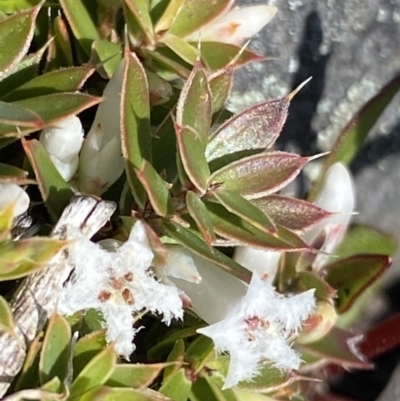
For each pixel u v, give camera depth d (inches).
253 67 5.7
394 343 5.2
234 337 3.8
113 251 3.8
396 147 6.0
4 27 3.8
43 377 3.6
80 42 4.3
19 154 4.2
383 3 5.8
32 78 4.1
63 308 3.7
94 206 3.7
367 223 6.1
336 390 6.1
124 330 3.7
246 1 5.5
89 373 3.7
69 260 3.6
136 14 4.1
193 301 3.9
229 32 4.5
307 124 5.9
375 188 6.1
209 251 3.8
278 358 3.9
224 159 4.0
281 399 4.5
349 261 4.7
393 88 4.9
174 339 4.2
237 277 3.8
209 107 3.8
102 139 4.0
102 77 4.4
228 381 3.8
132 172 3.8
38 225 3.9
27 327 3.6
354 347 4.5
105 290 3.7
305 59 5.7
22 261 3.5
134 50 4.4
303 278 4.5
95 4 4.3
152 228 3.9
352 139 4.9
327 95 5.9
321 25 5.7
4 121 3.6
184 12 4.3
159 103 4.3
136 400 3.8
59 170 4.0
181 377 4.1
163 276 3.9
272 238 3.9
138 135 3.8
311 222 4.0
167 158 4.1
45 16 4.4
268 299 3.8
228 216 3.9
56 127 3.9
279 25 5.6
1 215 3.5
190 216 4.0
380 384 6.2
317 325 4.3
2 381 3.6
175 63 4.3
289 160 3.9
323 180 4.7
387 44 5.8
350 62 5.8
